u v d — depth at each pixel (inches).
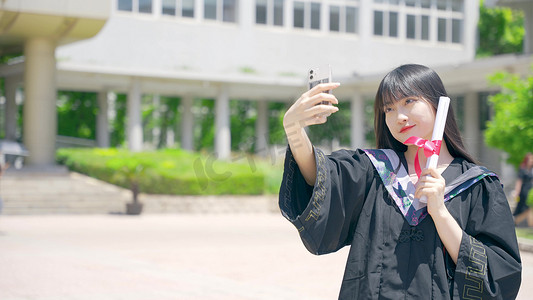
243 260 413.1
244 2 1282.0
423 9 1411.2
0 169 655.8
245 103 1566.2
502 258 91.2
